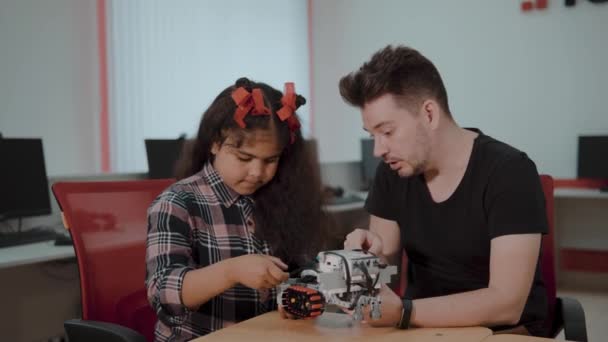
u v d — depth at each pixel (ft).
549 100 15.06
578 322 4.41
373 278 3.56
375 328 3.55
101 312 4.53
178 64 14.61
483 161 4.29
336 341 3.27
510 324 3.86
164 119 14.39
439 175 4.49
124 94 13.73
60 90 13.14
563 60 14.82
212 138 4.15
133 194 4.99
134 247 4.87
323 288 3.47
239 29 16.07
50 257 7.19
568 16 14.67
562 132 14.93
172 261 3.76
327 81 18.65
